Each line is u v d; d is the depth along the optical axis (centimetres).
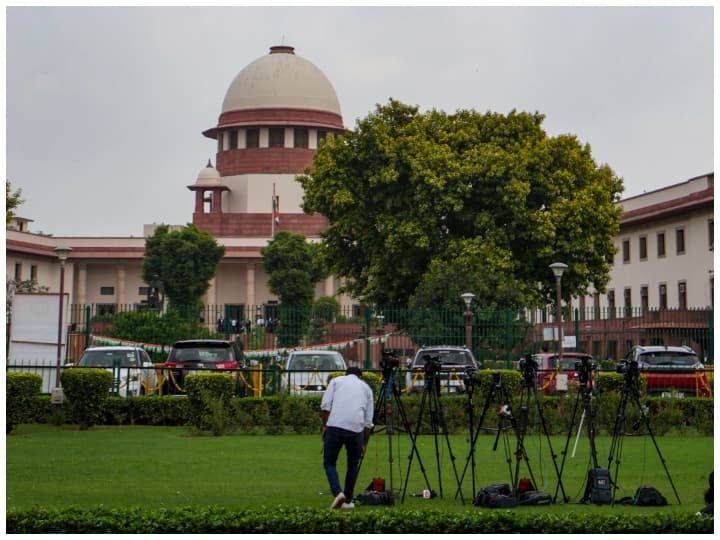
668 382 3020
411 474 1700
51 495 1442
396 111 4647
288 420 2473
